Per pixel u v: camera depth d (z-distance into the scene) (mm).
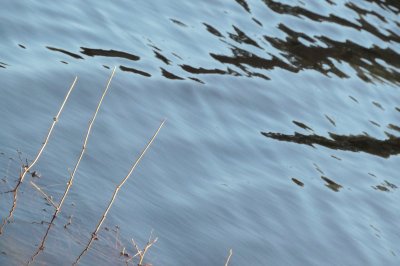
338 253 12188
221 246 11180
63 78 13422
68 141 11883
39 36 14453
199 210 11773
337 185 14023
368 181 14547
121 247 10156
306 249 11953
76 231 10023
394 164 15445
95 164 11664
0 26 14109
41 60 13711
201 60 16156
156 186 11898
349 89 17406
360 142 15711
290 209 12766
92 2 16453
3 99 12102
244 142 14141
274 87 16266
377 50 19422
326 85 17188
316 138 15234
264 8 19281
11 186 10234
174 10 17672
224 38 17359
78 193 10805
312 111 16094
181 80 15078
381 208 13883
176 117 13961
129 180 11703
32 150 11211
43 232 9688
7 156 10797
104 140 12359
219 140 13859
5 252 9062
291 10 19672
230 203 12250
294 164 14133
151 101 14062
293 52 17938
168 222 11195
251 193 12734
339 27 19703
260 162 13797
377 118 16781
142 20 16750
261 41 17828
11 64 13172
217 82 15555
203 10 18156
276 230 12086
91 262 9609
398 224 13602
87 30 15430
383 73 18578
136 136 12898
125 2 17094
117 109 13336
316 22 19531
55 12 15445
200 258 10750
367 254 12438
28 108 12188
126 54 15227
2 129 11367
